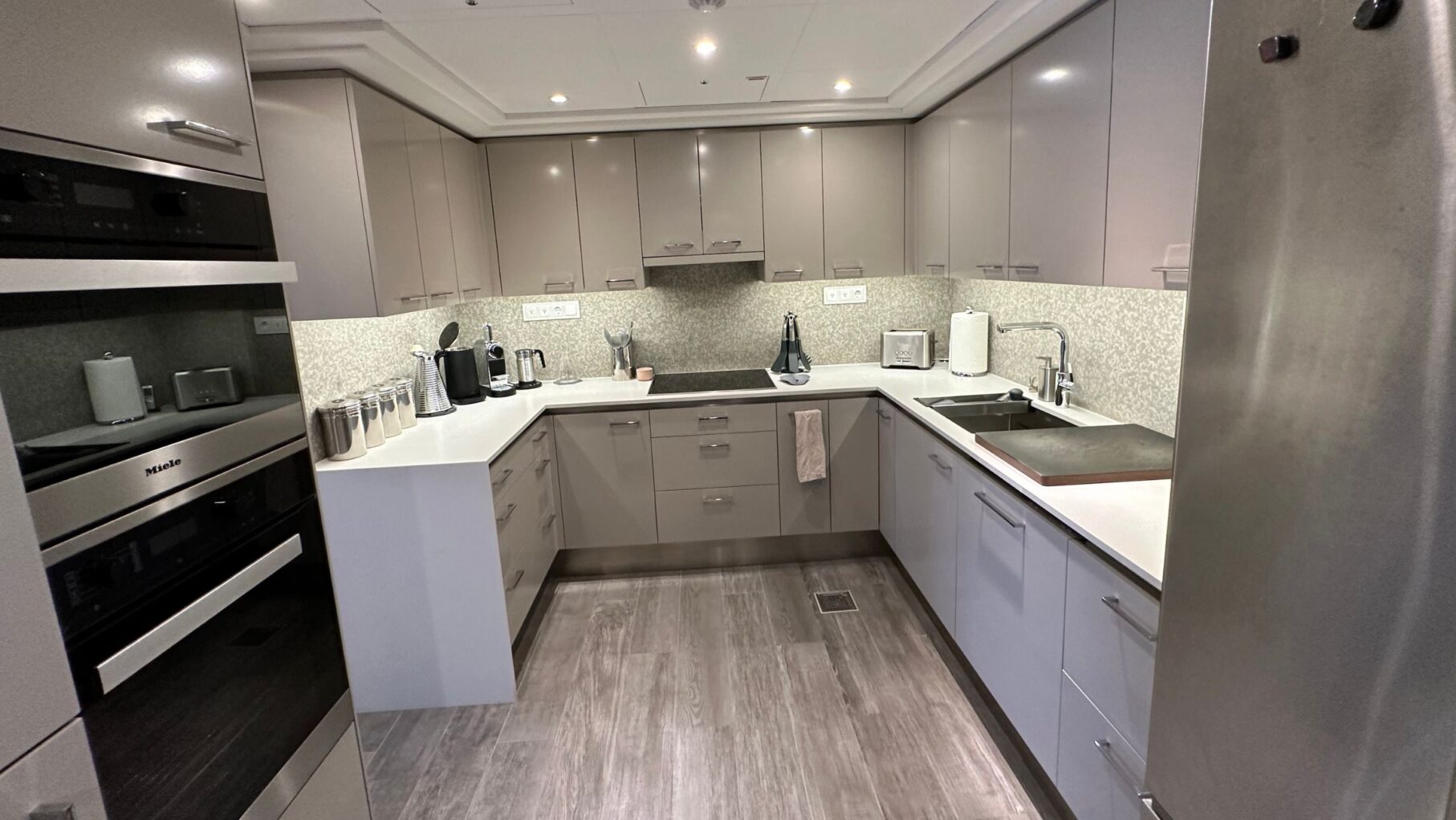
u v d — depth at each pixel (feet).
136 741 3.21
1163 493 5.59
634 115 10.28
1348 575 2.41
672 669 8.68
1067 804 5.63
